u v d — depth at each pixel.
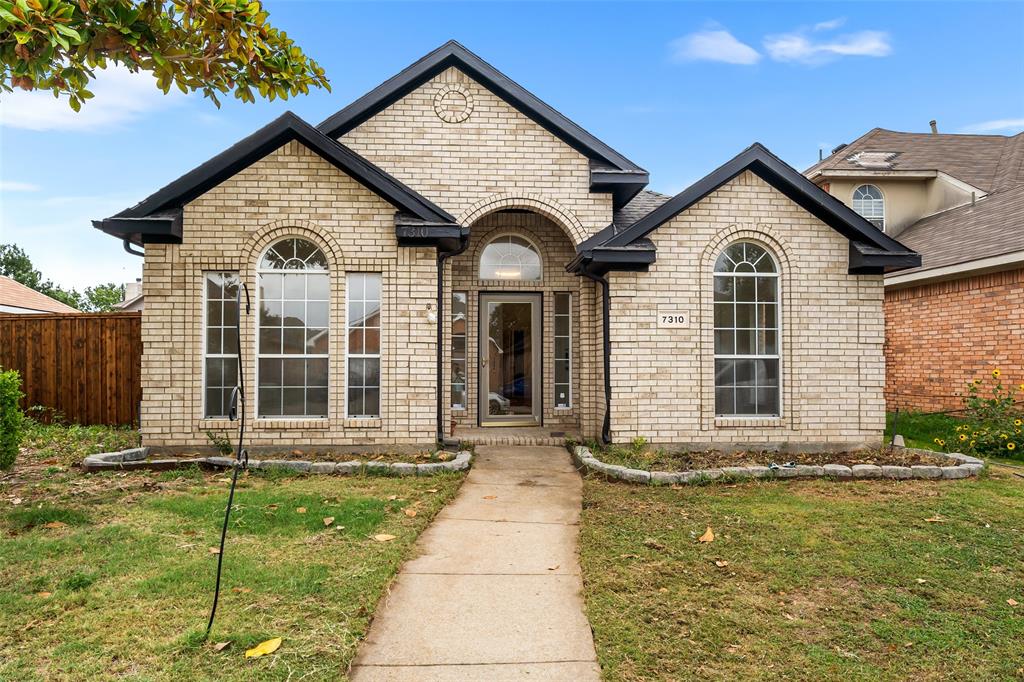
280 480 6.93
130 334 10.27
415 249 8.16
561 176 9.33
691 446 8.24
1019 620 3.78
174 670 3.09
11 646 3.32
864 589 4.21
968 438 8.98
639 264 8.23
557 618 3.80
